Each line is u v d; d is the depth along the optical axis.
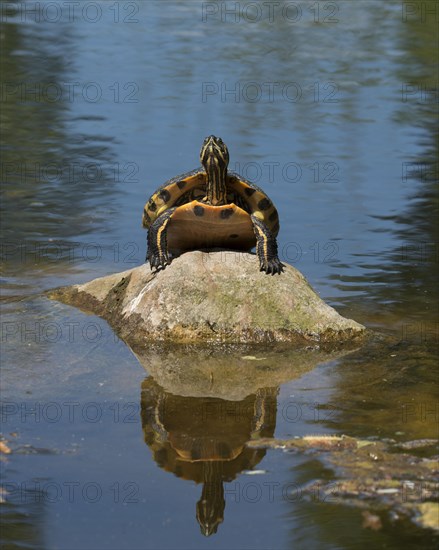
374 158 25.05
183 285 14.10
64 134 26.53
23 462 9.71
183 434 10.54
